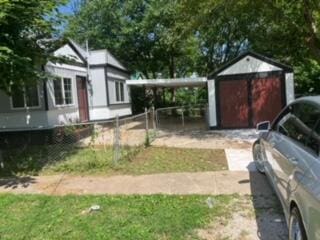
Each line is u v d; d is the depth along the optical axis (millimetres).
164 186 6508
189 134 13617
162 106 25188
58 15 8953
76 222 4977
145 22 23875
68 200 5957
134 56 26328
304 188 3113
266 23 15562
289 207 3707
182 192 6105
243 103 14656
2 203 5914
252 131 13805
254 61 14477
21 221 5094
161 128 15992
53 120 12492
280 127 5082
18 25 7953
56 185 6906
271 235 4348
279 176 4395
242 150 9750
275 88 14453
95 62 17281
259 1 12820
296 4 13016
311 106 3947
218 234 4434
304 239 3176
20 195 6340
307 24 13656
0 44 7508
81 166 8234
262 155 6215
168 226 4691
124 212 5281
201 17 13844
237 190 6070
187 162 8445
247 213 5047
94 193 6285
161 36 23797
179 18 15867
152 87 23812
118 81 19875
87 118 16641
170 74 27672
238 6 12961
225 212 5117
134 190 6355
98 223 4910
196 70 30000
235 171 7344
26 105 11938
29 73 8164
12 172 8195
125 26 24656
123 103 20766
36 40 8984
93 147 10070
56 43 9867
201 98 30188
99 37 25078
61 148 10789
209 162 8367
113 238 4426
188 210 5230
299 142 3891
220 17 14531
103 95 17484
